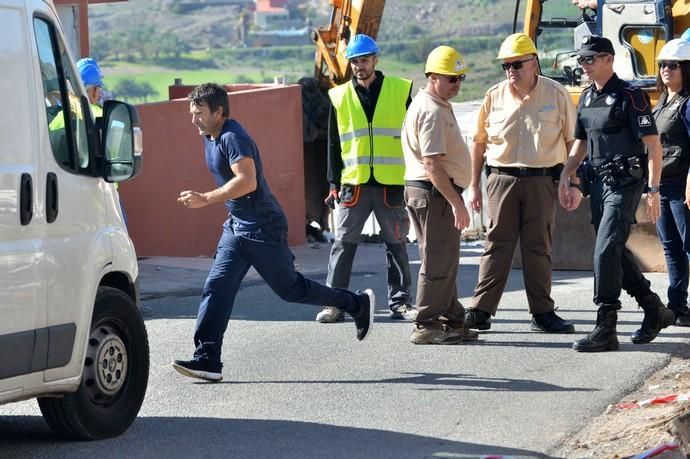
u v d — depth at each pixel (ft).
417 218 76.69
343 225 86.58
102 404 57.47
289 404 63.62
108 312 57.36
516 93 78.13
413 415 61.21
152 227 121.60
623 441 55.93
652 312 76.43
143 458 54.54
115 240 58.03
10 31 51.88
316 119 143.84
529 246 79.56
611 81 73.46
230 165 66.18
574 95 112.88
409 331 82.07
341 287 86.99
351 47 84.89
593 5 113.39
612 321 74.59
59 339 53.21
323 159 147.54
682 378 68.18
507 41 77.56
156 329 85.20
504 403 63.26
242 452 55.36
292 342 79.10
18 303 50.90
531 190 78.43
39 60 53.62
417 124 74.64
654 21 107.96
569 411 61.57
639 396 64.80
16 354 50.83
